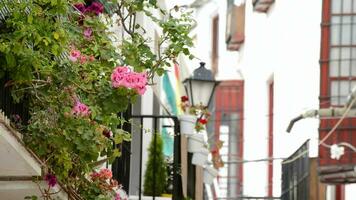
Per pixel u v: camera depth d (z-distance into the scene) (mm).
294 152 20562
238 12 32625
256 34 28844
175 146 14711
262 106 28000
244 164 29703
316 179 19562
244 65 31375
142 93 9930
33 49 9758
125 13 12992
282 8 25172
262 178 27812
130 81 9867
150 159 16844
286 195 20062
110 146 10219
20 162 9453
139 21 16297
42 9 9680
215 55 35312
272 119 27422
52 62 9695
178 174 14805
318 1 22000
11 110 9789
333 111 18203
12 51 9375
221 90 33625
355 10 20750
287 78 24188
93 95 9977
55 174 9953
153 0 10930
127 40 10781
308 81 22047
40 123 9719
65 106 9805
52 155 9867
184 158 15336
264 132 27844
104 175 10750
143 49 10508
